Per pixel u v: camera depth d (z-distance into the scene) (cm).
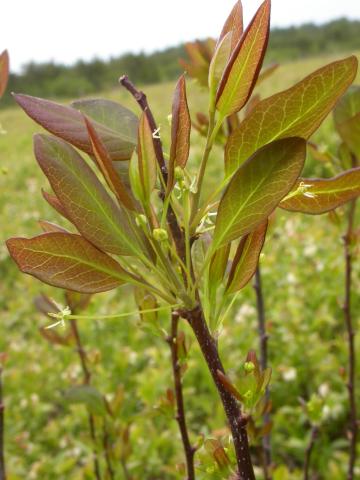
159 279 13
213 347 13
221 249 14
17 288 108
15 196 186
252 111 12
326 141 135
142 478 50
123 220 13
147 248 13
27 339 88
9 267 120
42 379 72
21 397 69
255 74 12
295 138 11
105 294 87
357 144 21
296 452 50
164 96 439
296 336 65
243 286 13
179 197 13
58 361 75
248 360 13
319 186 14
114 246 12
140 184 12
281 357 62
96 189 13
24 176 219
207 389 62
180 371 19
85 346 75
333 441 51
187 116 13
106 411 28
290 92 11
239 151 12
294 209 14
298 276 82
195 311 12
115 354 70
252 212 12
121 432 30
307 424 53
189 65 26
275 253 94
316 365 60
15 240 12
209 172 147
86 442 32
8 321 91
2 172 23
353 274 78
